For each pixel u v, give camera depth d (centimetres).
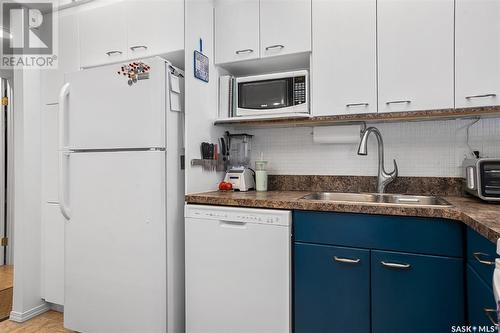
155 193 171
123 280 177
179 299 183
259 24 200
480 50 151
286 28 192
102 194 183
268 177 230
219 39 212
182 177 188
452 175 186
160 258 171
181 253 186
